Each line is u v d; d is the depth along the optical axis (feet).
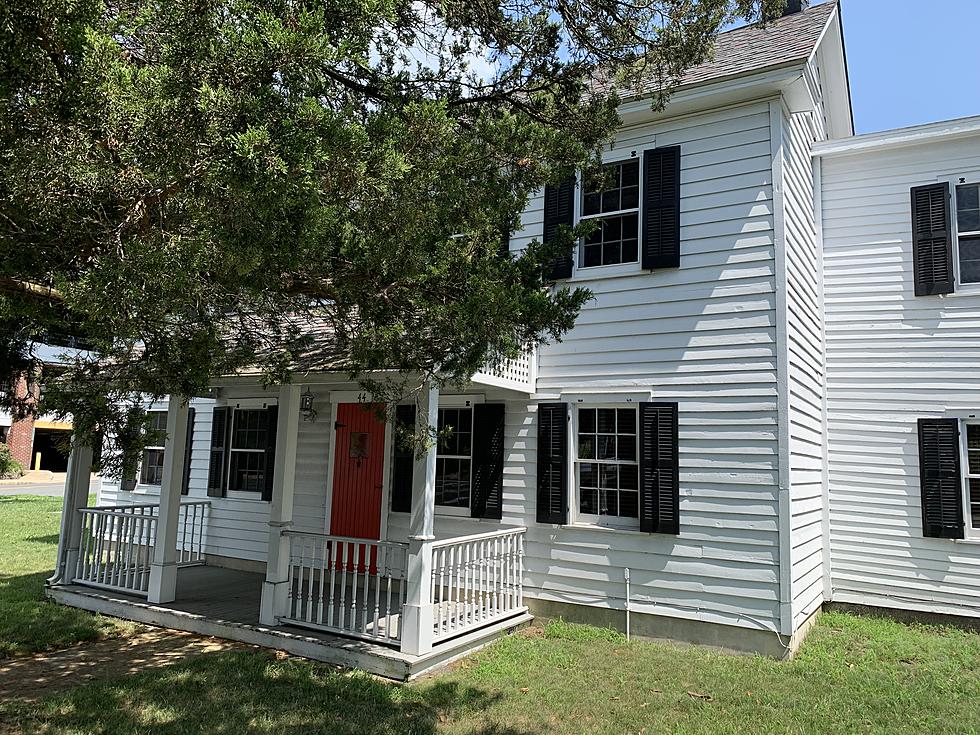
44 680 19.65
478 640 23.04
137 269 10.87
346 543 22.77
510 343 14.14
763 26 20.38
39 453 131.23
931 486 27.63
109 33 10.93
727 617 23.24
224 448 36.94
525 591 27.30
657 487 24.97
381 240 12.42
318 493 32.83
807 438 26.66
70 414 15.61
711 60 20.77
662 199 26.37
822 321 30.86
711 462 24.29
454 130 16.02
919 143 29.53
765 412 23.57
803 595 24.77
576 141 18.45
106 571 29.19
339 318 15.44
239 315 15.90
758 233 24.53
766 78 24.12
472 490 28.94
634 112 26.71
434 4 18.33
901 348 29.22
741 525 23.45
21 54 9.16
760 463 23.40
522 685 19.38
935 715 17.61
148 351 14.15
